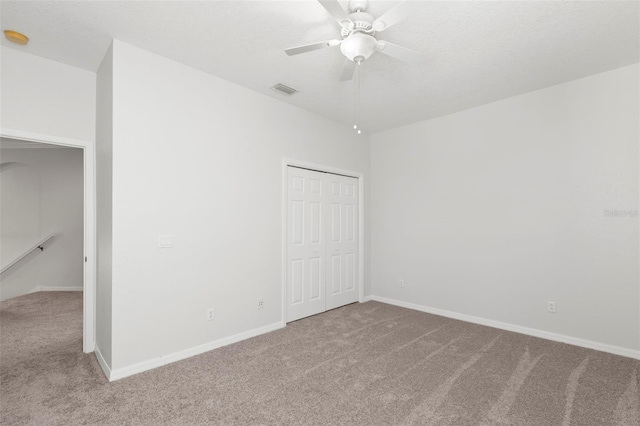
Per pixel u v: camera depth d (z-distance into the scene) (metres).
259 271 3.39
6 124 2.52
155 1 2.00
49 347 3.00
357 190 4.76
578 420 1.89
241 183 3.25
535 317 3.30
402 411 1.98
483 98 3.55
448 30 2.29
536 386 2.27
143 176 2.56
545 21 2.19
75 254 5.56
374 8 2.06
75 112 2.85
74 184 5.60
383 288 4.75
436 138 4.17
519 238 3.42
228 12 2.12
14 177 5.30
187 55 2.68
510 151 3.51
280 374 2.46
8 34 2.33
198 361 2.69
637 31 2.30
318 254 4.13
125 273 2.45
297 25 2.27
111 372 2.35
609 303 2.88
